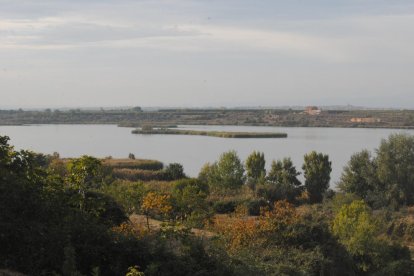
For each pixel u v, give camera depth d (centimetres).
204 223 3194
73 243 1498
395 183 6838
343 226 3366
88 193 2275
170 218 3219
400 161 6912
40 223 1501
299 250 2400
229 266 1703
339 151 13488
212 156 12575
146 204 2683
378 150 7162
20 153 1659
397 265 3091
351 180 7194
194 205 3519
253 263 1981
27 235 1442
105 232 1605
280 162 7481
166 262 1560
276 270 2050
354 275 2592
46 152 11806
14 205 1484
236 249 2223
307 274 2133
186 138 18088
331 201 6212
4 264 1389
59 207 1622
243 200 5409
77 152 12412
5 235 1416
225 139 17812
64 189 1808
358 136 19138
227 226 2711
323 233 2578
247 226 2552
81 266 1483
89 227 1586
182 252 1669
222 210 5250
